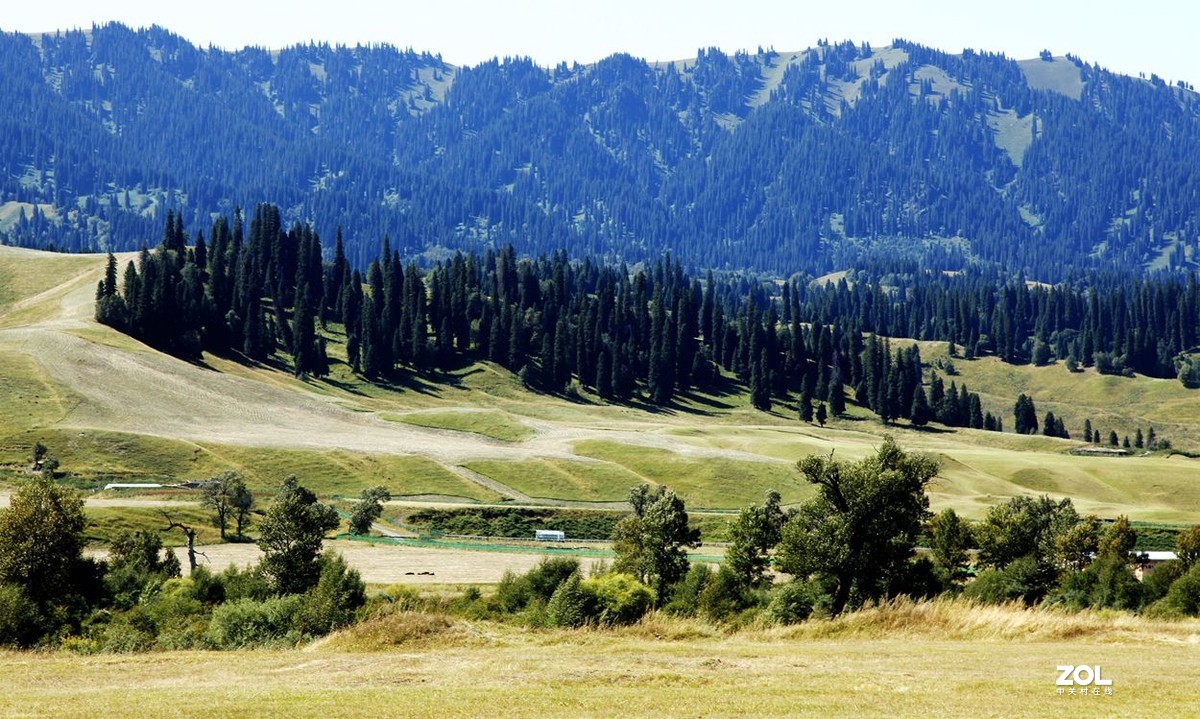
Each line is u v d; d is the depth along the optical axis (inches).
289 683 1561.3
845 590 2795.3
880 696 1374.3
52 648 2442.2
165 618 2819.9
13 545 2957.7
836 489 2829.7
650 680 1521.9
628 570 3467.0
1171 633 2001.7
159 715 1302.9
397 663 1738.4
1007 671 1581.0
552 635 2151.8
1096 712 1252.5
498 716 1267.2
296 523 3243.1
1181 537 3779.5
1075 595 3097.9
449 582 3897.6
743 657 1755.7
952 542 3909.9
